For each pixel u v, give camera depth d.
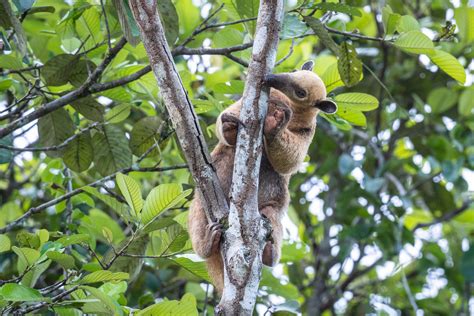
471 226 16.45
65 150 11.30
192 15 13.95
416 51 10.34
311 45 16.17
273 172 9.96
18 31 9.86
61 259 8.73
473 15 15.18
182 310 8.54
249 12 10.73
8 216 12.91
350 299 15.76
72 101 10.62
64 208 11.75
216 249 8.30
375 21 15.58
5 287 8.13
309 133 9.70
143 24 8.19
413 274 16.22
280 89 9.29
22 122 10.43
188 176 12.05
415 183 15.91
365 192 14.80
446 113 16.20
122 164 11.53
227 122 8.76
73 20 10.99
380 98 15.63
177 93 8.17
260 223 7.98
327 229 15.67
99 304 8.40
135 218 9.51
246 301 7.71
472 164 14.95
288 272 15.62
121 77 11.24
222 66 14.88
